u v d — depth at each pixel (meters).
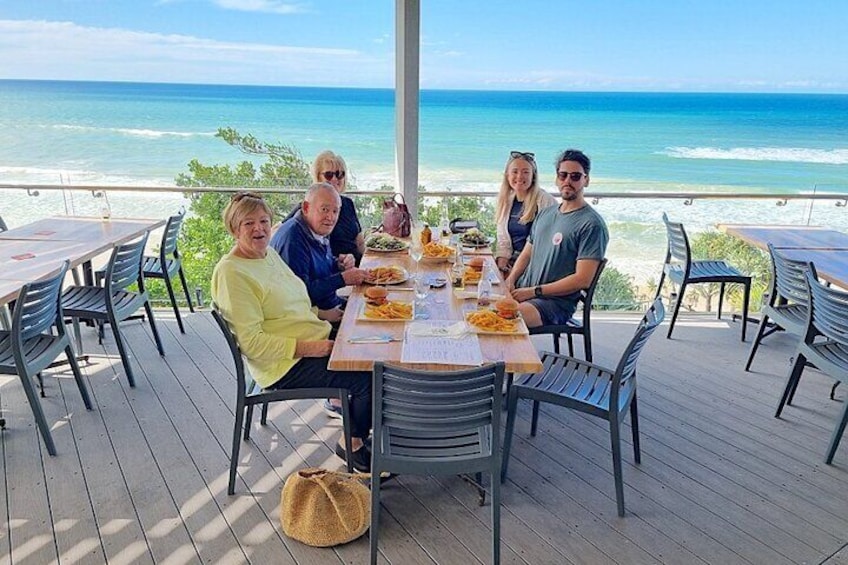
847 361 2.64
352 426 2.44
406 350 1.97
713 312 4.41
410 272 2.90
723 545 2.09
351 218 3.53
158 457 2.55
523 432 2.80
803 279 2.98
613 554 2.04
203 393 3.11
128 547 2.04
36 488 2.34
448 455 1.90
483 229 4.35
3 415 2.87
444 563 1.99
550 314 2.95
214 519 2.19
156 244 4.30
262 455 2.58
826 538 2.12
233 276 2.18
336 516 2.07
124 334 3.87
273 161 12.70
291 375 2.30
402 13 3.95
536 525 2.18
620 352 3.74
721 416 2.96
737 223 4.21
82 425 2.79
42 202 4.24
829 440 2.73
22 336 2.46
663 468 2.53
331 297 2.86
